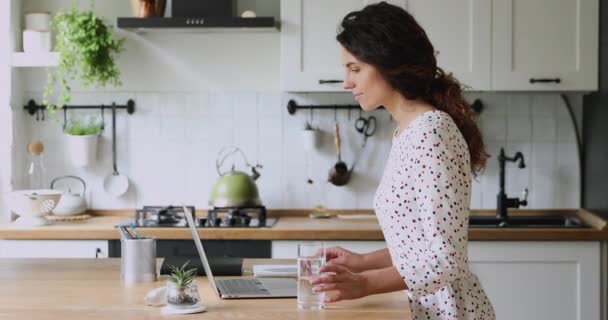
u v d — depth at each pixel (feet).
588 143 15.33
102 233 13.89
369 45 7.54
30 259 10.39
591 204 15.12
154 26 14.40
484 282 13.75
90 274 9.37
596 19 14.38
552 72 14.42
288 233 13.74
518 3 14.40
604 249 13.74
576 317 13.76
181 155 15.84
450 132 7.39
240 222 14.38
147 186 15.88
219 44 15.75
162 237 13.82
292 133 15.78
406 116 7.84
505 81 14.42
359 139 15.75
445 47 14.44
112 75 15.25
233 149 15.81
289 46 14.46
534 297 13.75
